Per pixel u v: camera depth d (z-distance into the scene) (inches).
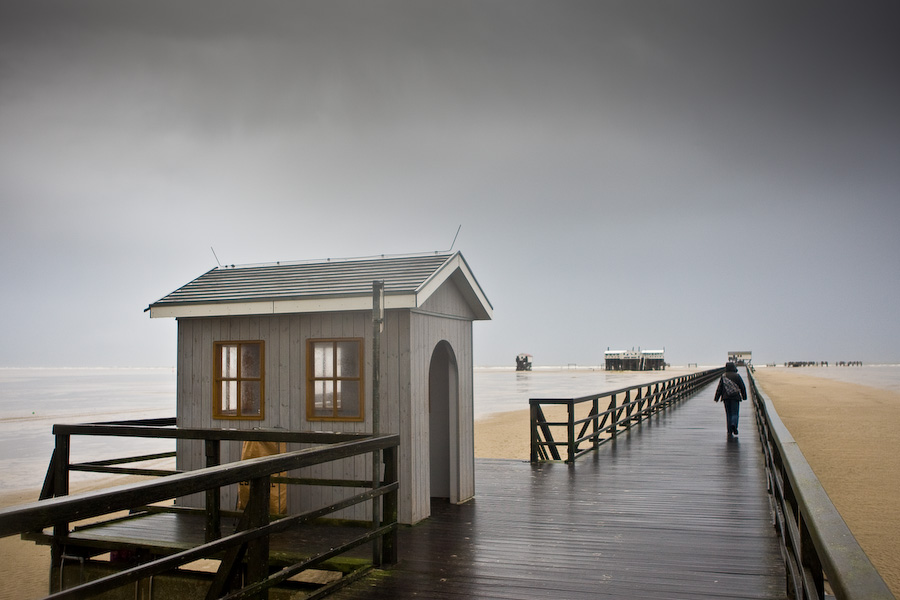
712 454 450.6
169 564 123.4
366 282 256.5
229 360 272.5
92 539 227.8
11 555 373.1
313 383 259.8
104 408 1584.6
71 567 238.5
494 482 346.0
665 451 466.6
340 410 258.2
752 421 695.7
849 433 881.5
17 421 1250.0
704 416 755.4
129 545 221.6
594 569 198.8
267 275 290.0
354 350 257.1
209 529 191.9
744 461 418.3
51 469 231.5
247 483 259.6
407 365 249.4
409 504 249.4
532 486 334.6
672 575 192.7
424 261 275.3
